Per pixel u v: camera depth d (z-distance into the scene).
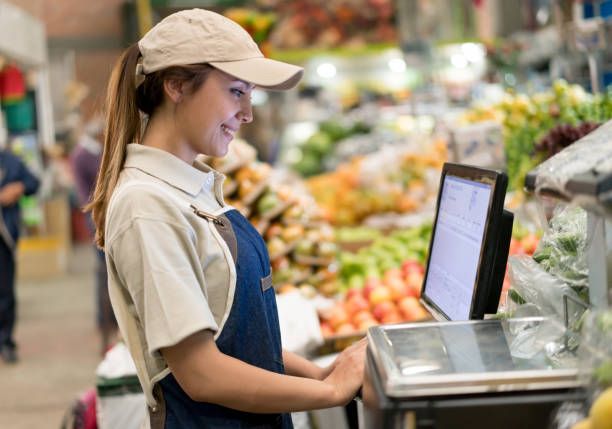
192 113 1.73
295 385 1.67
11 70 9.74
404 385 1.28
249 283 1.75
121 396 2.80
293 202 3.83
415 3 6.35
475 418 1.26
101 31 17.61
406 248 4.00
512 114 3.78
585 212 1.72
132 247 1.62
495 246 1.68
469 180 1.86
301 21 6.66
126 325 1.74
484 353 1.43
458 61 6.53
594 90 3.81
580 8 4.30
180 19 1.73
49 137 13.05
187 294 1.60
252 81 1.65
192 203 1.76
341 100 9.92
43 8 17.06
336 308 3.28
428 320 3.03
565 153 1.57
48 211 12.53
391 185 5.84
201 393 1.63
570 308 1.64
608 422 1.14
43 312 8.44
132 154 1.77
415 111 6.27
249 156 3.85
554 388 1.29
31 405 5.14
